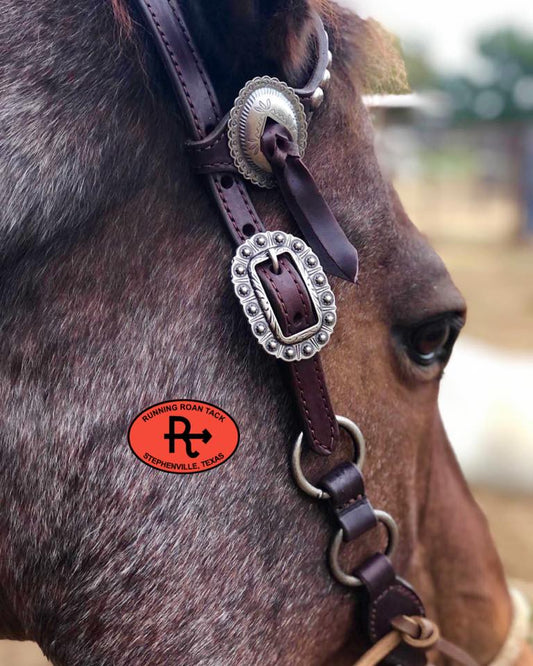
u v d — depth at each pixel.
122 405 0.86
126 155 0.86
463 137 15.78
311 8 0.86
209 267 0.88
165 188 0.87
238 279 0.84
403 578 1.08
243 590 0.90
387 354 0.98
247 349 0.89
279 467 0.91
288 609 0.93
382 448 0.99
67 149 0.85
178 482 0.88
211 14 0.86
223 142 0.85
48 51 0.87
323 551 0.95
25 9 0.89
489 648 1.21
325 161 0.92
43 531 0.87
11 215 0.83
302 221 0.87
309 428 0.88
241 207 0.86
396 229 0.98
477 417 3.72
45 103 0.86
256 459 0.90
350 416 0.94
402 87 1.08
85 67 0.87
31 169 0.84
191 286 0.87
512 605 1.29
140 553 0.87
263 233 0.85
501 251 11.39
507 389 3.81
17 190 0.83
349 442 0.94
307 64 0.89
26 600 0.90
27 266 0.84
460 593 1.19
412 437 1.04
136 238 0.87
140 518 0.87
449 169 18.25
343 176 0.93
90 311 0.86
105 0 0.89
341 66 0.96
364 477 0.97
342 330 0.93
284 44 0.86
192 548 0.88
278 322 0.85
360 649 1.03
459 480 1.20
